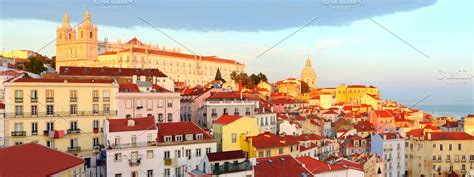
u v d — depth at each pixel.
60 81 92.25
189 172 78.06
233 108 121.88
